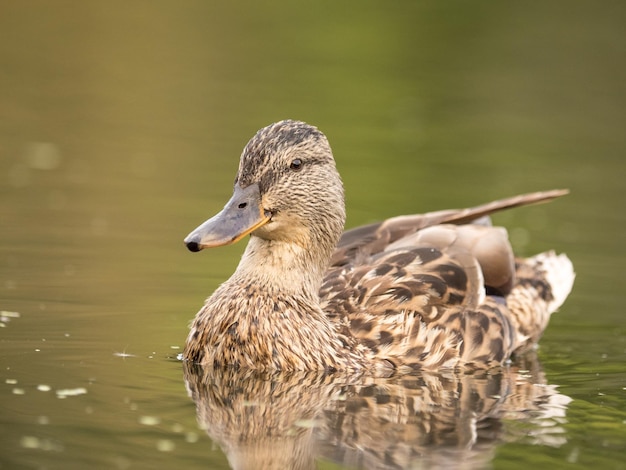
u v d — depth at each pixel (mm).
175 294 14398
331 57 31203
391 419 10219
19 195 19516
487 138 25047
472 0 35219
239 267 12258
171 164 22156
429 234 13516
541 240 18328
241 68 29969
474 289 12984
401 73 29703
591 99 28406
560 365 12508
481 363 12461
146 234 17453
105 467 8664
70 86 28094
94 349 12055
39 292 14180
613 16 34844
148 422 9805
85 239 16984
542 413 10484
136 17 34750
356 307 12367
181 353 12117
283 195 11875
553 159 23516
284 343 11711
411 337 12211
